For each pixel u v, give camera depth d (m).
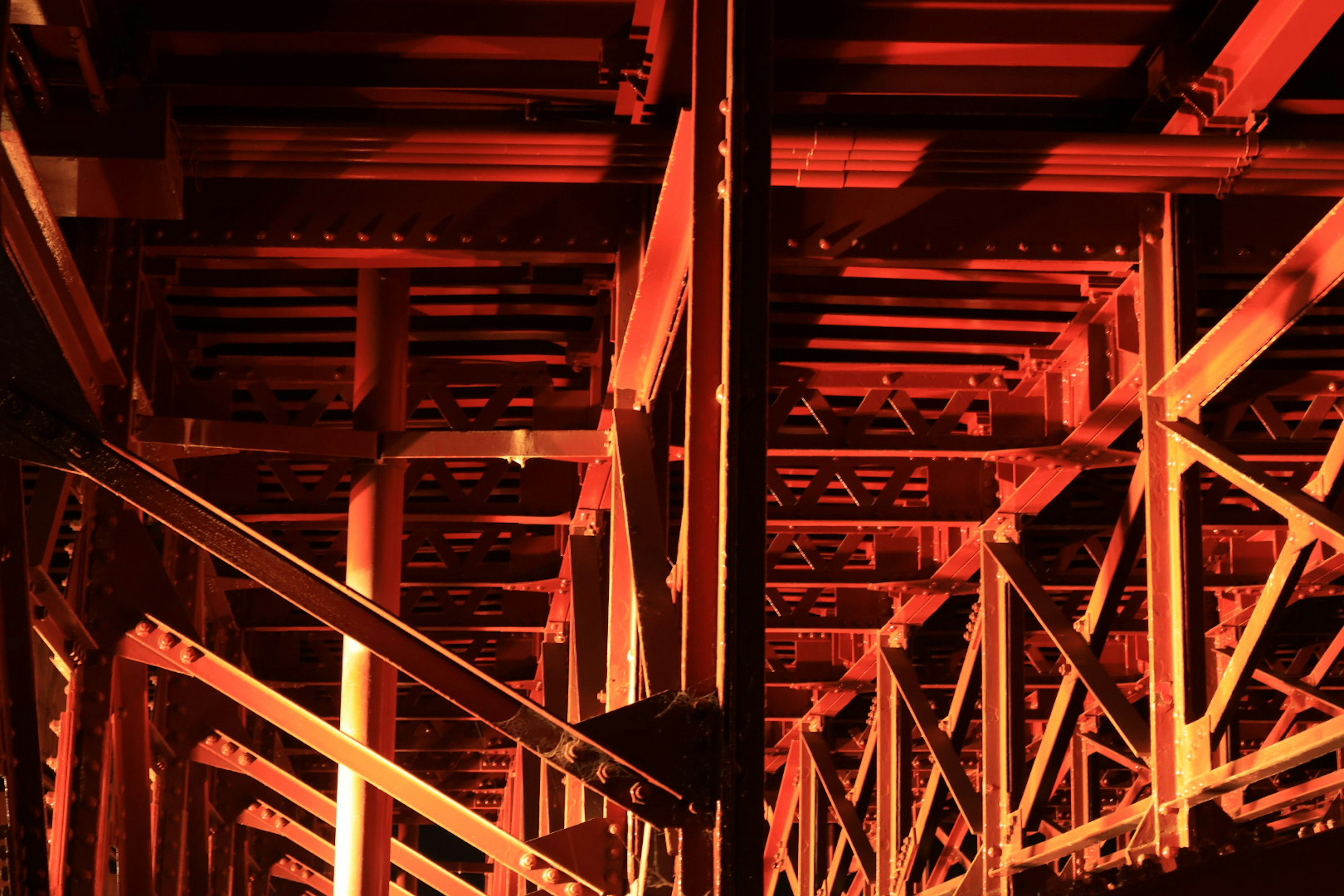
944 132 5.78
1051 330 8.34
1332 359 9.09
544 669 11.73
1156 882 3.21
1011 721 9.45
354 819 6.72
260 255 6.73
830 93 6.25
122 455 3.99
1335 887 3.13
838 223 6.83
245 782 8.98
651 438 6.37
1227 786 6.05
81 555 6.26
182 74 6.01
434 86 6.14
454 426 8.80
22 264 4.93
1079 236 6.84
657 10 5.54
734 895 3.53
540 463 9.38
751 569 3.62
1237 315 5.73
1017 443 8.84
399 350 7.45
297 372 8.75
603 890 5.60
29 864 4.30
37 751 4.35
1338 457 5.93
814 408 8.99
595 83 6.16
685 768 3.65
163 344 8.19
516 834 13.43
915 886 11.70
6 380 3.89
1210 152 5.86
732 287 3.67
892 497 9.82
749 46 3.84
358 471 7.36
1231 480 6.13
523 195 6.73
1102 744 13.51
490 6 5.88
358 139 5.79
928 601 11.30
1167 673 6.53
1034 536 12.30
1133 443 9.21
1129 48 6.02
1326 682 14.59
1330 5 5.26
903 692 11.63
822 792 14.52
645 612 5.15
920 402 9.63
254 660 13.23
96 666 6.12
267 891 12.74
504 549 12.82
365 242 6.65
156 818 7.35
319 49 6.02
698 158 4.00
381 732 6.79
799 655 13.88
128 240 6.57
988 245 6.82
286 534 10.77
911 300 7.88
